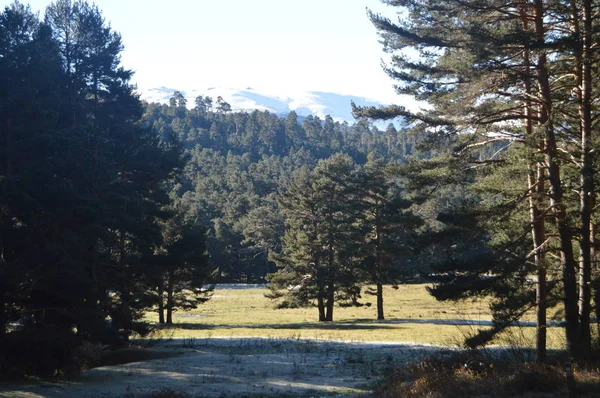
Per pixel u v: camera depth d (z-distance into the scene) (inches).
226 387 807.7
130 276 1261.1
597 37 687.1
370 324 1951.3
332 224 2288.4
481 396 561.6
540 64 763.4
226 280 4778.5
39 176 837.8
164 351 1200.2
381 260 2229.3
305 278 2370.8
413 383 671.1
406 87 819.4
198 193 5866.1
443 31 805.2
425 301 3137.3
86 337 858.1
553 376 561.3
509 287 754.2
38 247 812.0
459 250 825.5
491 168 832.9
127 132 1325.0
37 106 878.4
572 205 844.0
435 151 867.4
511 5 760.3
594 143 689.0
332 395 737.0
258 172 7017.7
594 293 759.1
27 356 846.5
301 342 1364.4
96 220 869.8
